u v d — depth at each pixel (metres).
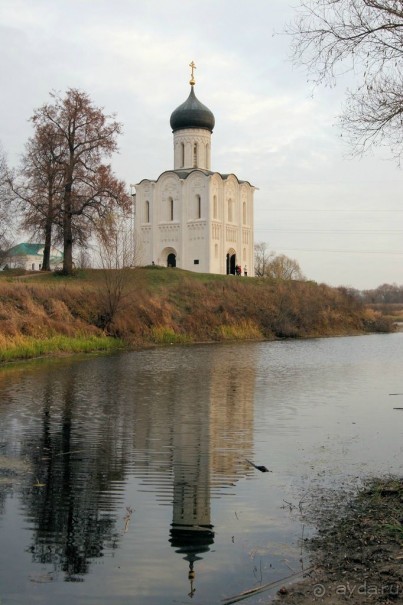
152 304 47.25
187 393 21.62
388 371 29.78
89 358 33.19
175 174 71.75
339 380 26.12
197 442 14.26
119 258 43.50
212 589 7.06
